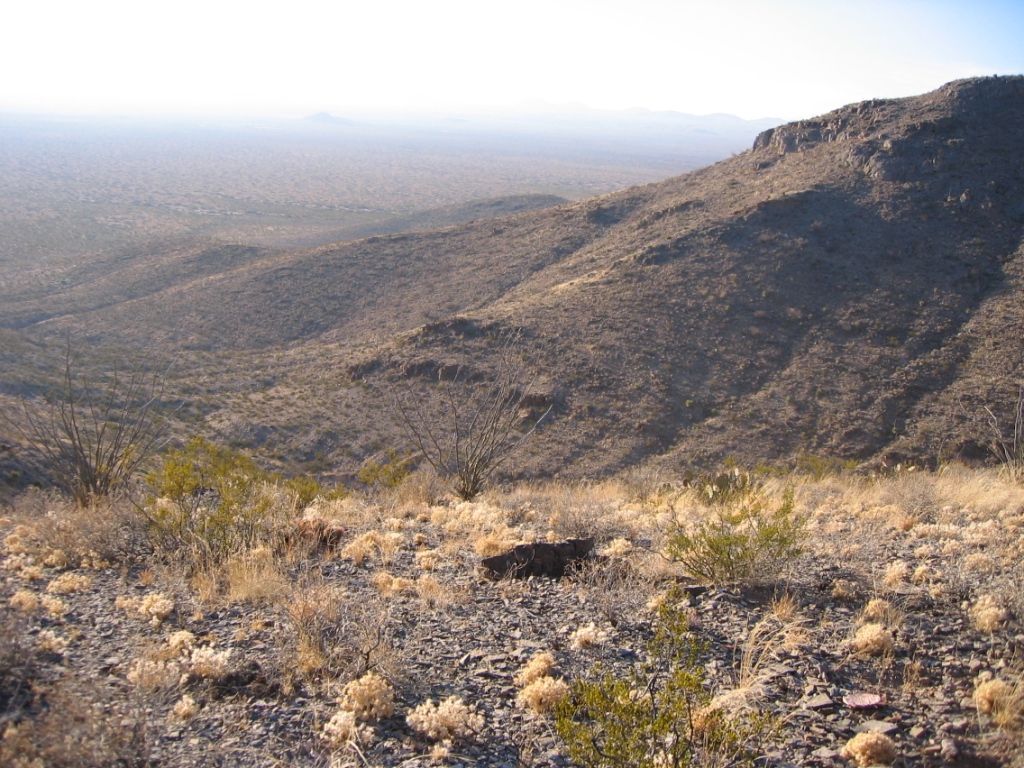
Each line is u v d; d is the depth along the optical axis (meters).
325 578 6.31
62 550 6.67
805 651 4.70
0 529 8.08
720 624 5.22
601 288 51.75
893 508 9.07
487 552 7.32
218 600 5.58
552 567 6.71
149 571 6.26
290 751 3.61
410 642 4.93
